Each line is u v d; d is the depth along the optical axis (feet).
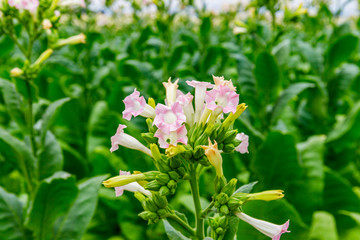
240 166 10.41
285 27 9.92
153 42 16.72
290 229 6.51
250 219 3.86
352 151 11.58
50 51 7.23
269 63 9.32
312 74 15.35
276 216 6.41
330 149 11.74
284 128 10.78
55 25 7.54
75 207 7.21
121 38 30.37
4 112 15.06
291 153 8.02
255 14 11.14
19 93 7.41
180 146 3.49
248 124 9.14
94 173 9.93
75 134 13.10
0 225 6.99
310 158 8.98
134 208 9.18
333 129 11.44
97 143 10.76
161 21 14.28
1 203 7.20
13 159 7.70
